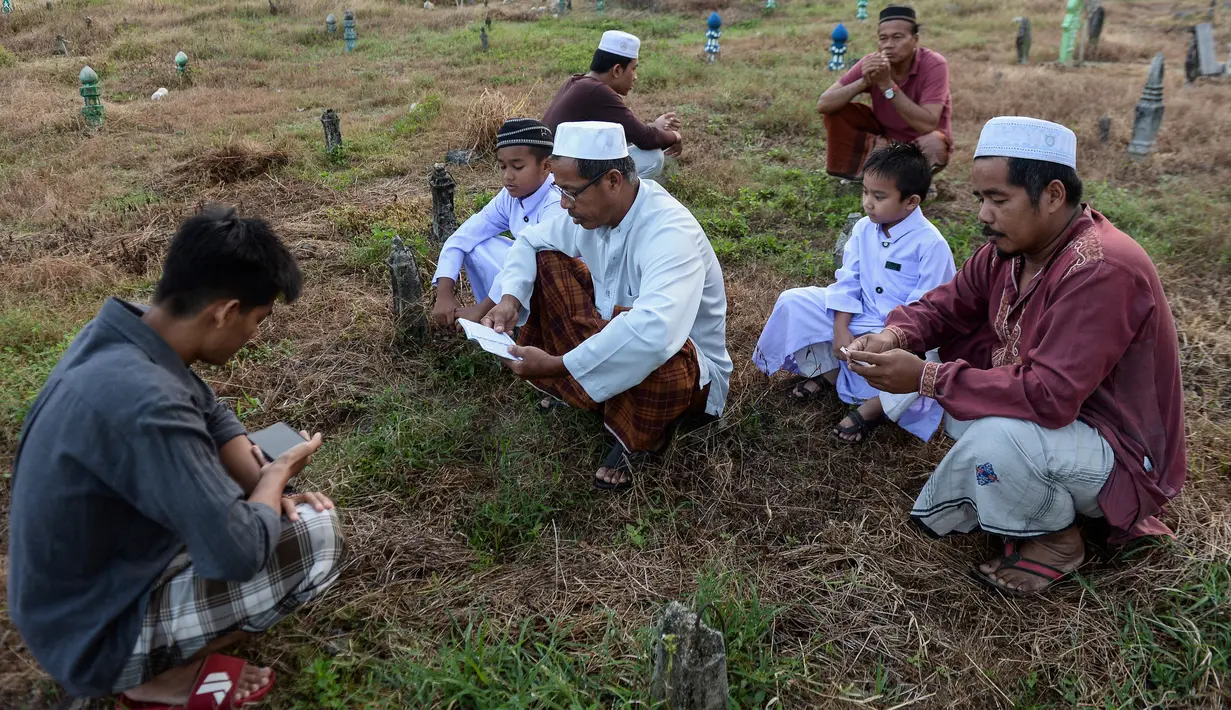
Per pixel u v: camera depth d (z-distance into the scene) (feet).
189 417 6.11
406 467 10.76
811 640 8.44
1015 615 8.79
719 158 24.85
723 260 17.66
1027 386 8.30
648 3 66.74
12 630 7.96
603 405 10.82
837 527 10.06
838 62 39.42
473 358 13.12
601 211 9.82
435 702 7.56
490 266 13.48
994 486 8.63
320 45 51.19
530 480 10.55
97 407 5.82
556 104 17.60
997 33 54.80
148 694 7.14
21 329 13.62
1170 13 66.13
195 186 22.11
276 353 13.44
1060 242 8.59
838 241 16.42
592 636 8.39
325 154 24.88
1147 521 9.30
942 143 20.24
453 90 35.68
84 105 32.55
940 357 10.81
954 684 8.00
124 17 58.18
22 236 18.39
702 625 6.61
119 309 6.29
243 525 6.17
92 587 6.37
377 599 8.74
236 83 38.91
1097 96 33.30
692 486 10.72
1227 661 8.07
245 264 6.27
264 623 7.14
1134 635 8.39
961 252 17.54
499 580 9.12
